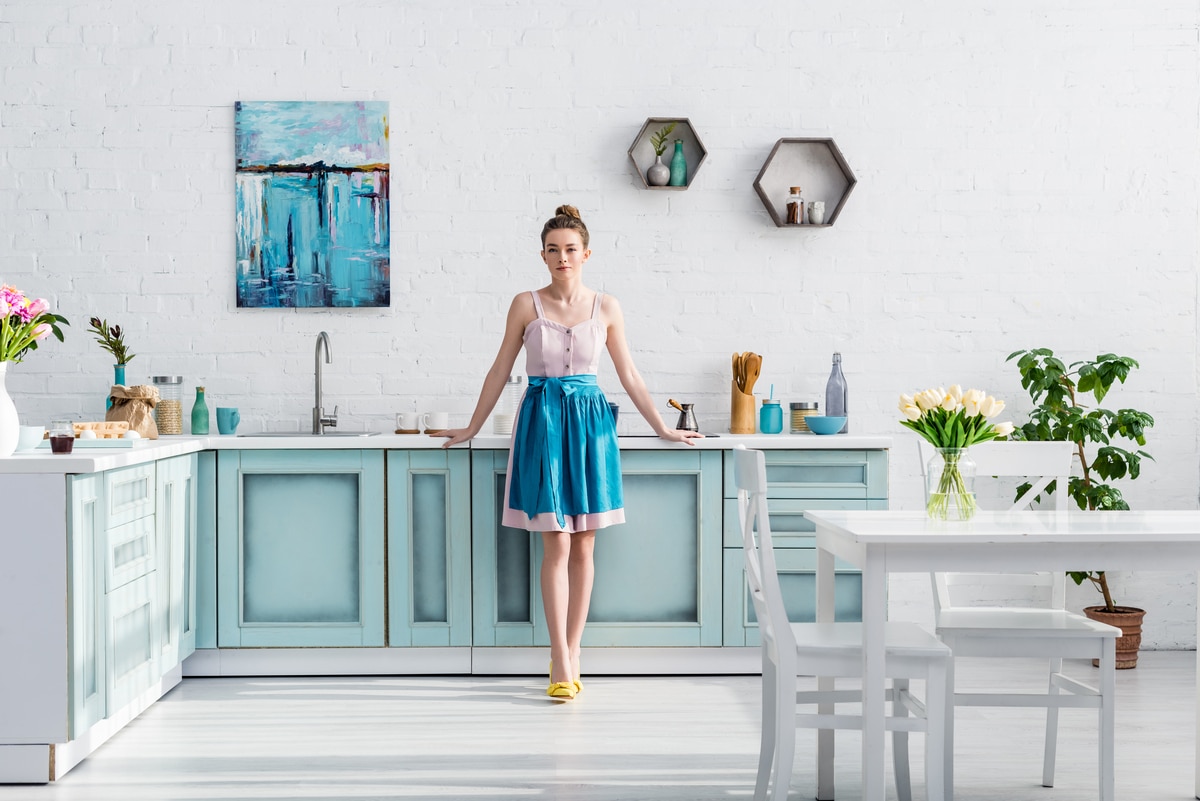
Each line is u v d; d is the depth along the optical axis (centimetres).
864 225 412
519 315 348
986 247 413
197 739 295
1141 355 414
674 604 365
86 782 260
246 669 366
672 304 410
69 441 284
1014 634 243
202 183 404
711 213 410
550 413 336
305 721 312
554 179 407
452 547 363
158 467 320
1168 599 412
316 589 363
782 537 365
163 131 402
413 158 406
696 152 410
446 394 408
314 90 404
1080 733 304
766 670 244
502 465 363
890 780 266
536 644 363
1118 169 413
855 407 412
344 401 407
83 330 402
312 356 407
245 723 310
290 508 362
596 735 298
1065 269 414
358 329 407
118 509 290
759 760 252
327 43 404
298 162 404
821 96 411
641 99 408
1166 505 413
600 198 409
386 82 405
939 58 412
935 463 237
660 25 408
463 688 350
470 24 406
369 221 405
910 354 413
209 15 402
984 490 411
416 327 407
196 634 360
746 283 412
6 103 399
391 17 405
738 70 409
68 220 401
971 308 414
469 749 286
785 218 411
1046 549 208
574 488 334
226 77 403
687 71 409
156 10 401
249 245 404
